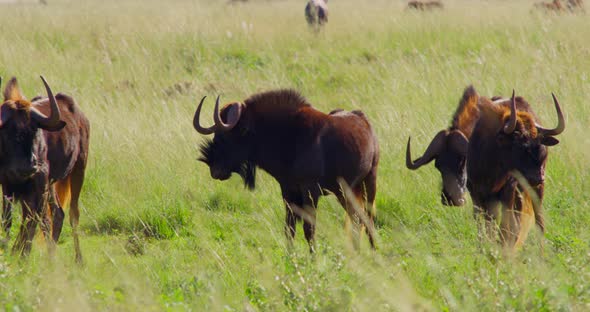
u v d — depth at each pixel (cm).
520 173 2502
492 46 6241
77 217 2959
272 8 9481
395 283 2070
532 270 2112
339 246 2469
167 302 1978
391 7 9481
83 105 4644
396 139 3847
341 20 7831
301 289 1944
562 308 1745
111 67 5809
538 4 8419
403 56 6169
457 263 2289
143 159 3803
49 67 5772
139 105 4772
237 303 2012
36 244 2653
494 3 9412
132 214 3256
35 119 2484
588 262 2048
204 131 2711
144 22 7400
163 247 2953
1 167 2498
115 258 2666
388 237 2928
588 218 2877
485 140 2573
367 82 5562
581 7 8194
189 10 8712
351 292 1902
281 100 2734
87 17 7706
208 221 3198
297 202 2783
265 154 2741
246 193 3434
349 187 2780
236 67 6162
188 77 5841
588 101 4281
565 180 3272
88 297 1928
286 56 6488
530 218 2573
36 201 2594
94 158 3803
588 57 5500
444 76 5309
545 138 2527
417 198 3269
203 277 2159
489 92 4734
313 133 2706
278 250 2673
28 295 1911
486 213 2616
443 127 3969
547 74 4916
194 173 3669
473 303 1825
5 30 6919
